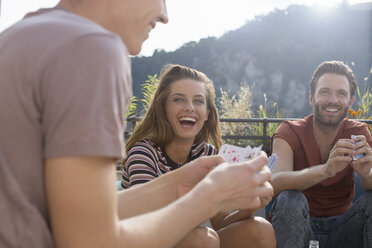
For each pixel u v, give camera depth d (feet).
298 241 5.83
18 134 1.99
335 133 7.40
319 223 6.95
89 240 2.01
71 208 1.96
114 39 2.16
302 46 292.81
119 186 6.51
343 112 7.20
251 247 4.60
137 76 282.36
